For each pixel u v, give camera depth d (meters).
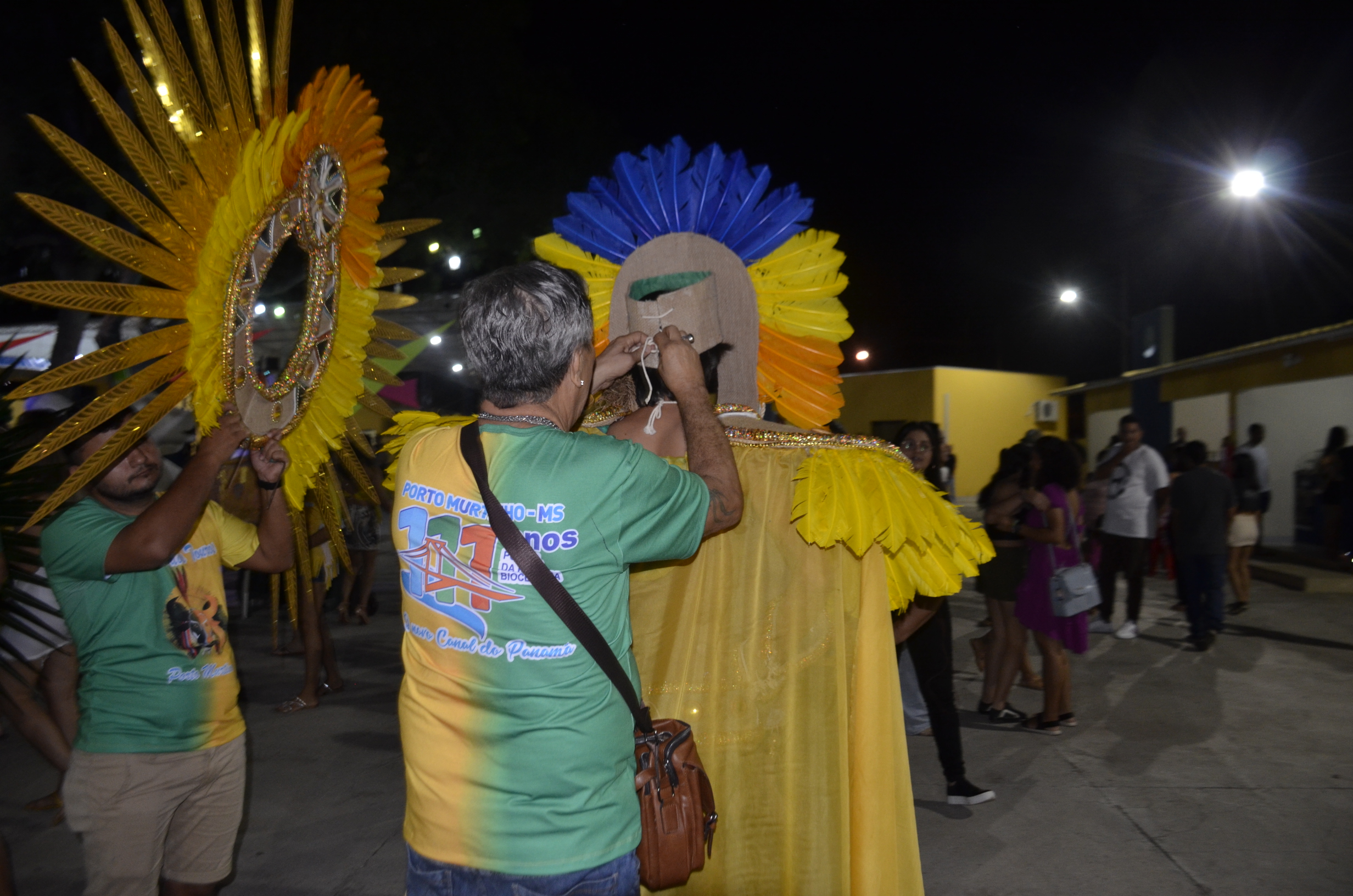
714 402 2.07
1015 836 4.02
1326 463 11.55
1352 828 4.08
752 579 1.95
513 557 1.48
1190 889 3.56
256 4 1.86
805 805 1.93
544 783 1.46
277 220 1.95
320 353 2.26
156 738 2.35
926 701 4.39
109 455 1.67
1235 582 9.09
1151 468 7.93
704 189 2.15
